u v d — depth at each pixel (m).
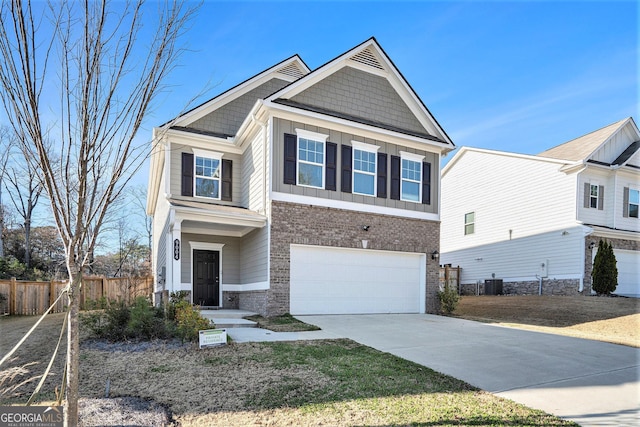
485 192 21.92
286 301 11.79
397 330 9.95
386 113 14.62
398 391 5.25
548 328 10.82
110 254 31.22
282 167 12.16
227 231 13.79
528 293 19.03
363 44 13.95
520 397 5.22
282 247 11.87
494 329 10.41
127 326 8.00
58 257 26.53
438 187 15.13
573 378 6.06
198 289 13.77
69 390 3.32
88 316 8.67
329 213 12.70
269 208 11.79
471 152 22.98
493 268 21.08
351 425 4.18
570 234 17.41
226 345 7.56
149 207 19.28
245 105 15.45
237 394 4.99
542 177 18.89
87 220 3.45
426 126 15.50
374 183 13.70
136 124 3.70
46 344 7.73
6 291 14.98
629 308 13.27
